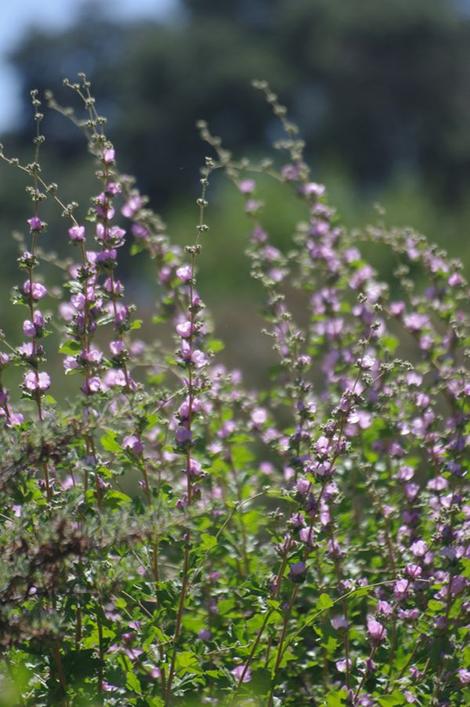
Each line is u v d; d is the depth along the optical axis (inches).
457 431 291.0
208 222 1266.0
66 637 257.4
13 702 244.5
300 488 252.7
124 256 1448.1
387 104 2640.3
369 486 293.1
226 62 2544.3
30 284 254.2
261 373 709.9
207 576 282.8
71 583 236.2
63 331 287.7
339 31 2677.2
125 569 237.3
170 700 251.4
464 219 1282.0
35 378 255.0
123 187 332.5
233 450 308.8
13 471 233.6
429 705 259.0
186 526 246.7
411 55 2640.3
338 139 2613.2
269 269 363.9
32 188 256.4
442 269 339.3
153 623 251.4
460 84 2679.6
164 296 334.3
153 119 2488.9
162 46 2568.9
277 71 2583.7
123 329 263.0
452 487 281.3
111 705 248.7
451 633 269.0
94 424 237.5
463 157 2551.7
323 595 249.0
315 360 337.4
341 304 335.6
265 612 251.9
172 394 272.2
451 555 259.4
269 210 1164.5
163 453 295.3
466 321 338.0
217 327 767.1
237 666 267.4
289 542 252.1
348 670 257.9
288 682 278.2
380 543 291.6
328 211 354.0
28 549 227.1
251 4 2856.8
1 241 1589.6
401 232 358.3
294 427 308.5
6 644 224.1
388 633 267.1
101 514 235.9
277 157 2266.2
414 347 503.8
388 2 2645.2
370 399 303.4
